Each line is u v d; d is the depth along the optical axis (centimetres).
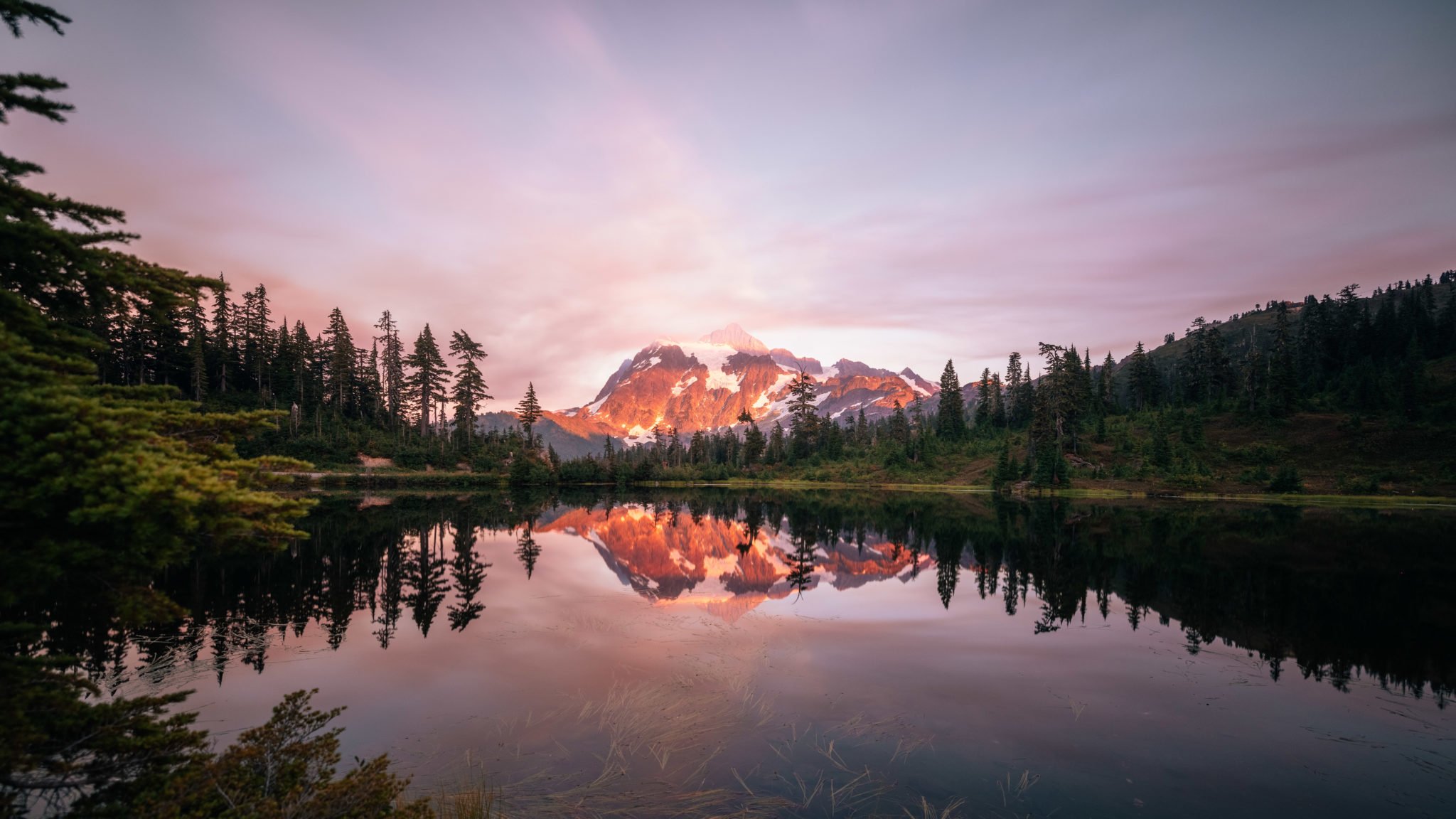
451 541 3088
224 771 538
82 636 1255
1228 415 10225
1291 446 8925
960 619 1580
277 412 611
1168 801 700
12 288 595
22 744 462
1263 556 2717
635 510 5772
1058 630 1473
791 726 892
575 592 1903
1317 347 12700
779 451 13125
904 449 11138
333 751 619
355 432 9012
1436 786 745
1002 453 8694
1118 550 2925
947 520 4619
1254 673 1161
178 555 518
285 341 9150
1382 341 12519
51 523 477
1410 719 946
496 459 9762
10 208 545
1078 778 752
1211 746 845
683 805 673
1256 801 706
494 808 661
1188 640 1389
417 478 8231
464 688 1034
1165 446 8694
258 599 1738
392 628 1434
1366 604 1766
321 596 1773
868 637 1394
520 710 941
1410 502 6619
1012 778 747
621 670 1138
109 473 419
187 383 7956
